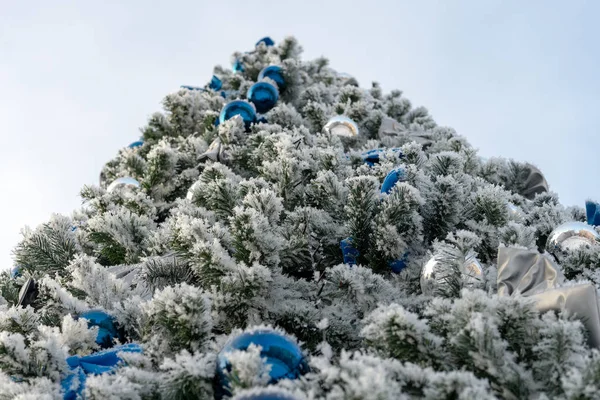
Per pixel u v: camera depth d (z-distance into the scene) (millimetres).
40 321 3607
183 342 2932
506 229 4148
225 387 2504
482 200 4363
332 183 4414
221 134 6559
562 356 2475
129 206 5434
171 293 2967
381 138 7605
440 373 2348
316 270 4156
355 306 3508
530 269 3283
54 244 4988
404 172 4359
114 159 8039
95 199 5551
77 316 3584
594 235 4309
